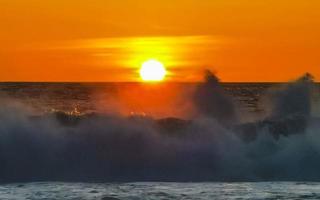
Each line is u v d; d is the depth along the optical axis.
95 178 60.72
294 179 60.91
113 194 51.06
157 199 48.97
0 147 64.88
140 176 61.88
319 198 49.72
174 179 60.50
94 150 66.25
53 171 63.12
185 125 70.12
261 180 60.38
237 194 51.41
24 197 49.47
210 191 52.91
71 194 50.94
